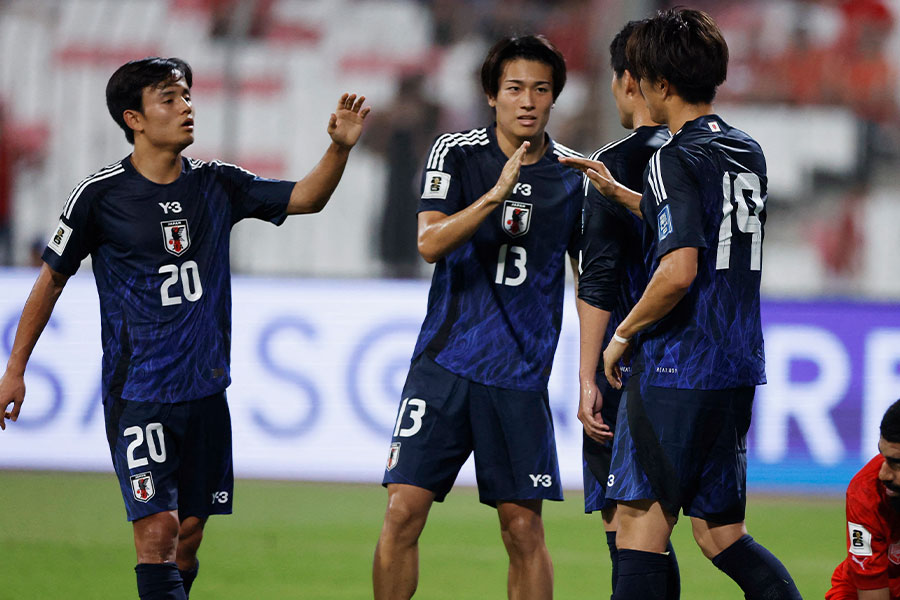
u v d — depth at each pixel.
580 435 29.66
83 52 41.50
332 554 21.78
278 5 45.41
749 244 11.81
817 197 45.34
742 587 12.02
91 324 30.64
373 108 44.34
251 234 38.22
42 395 30.69
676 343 11.67
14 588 18.59
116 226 13.53
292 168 44.56
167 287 13.62
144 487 13.42
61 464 30.53
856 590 13.57
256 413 30.48
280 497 27.88
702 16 11.98
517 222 13.47
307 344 30.62
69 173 39.72
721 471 11.84
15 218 39.12
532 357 13.67
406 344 30.45
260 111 44.72
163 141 13.55
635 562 11.86
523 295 13.60
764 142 45.78
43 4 41.44
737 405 11.83
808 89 46.00
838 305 30.17
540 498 13.54
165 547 13.27
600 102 42.44
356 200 40.53
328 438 30.39
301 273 31.03
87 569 20.17
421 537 23.61
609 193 12.47
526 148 13.15
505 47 13.45
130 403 13.56
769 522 25.70
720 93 46.12
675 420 11.65
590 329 13.54
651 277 12.33
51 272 13.77
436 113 44.53
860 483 12.40
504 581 19.62
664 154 11.61
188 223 13.73
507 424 13.55
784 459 29.77
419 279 30.67
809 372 29.98
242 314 30.75
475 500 28.55
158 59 13.73
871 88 45.78
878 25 46.28
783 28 46.66
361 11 46.06
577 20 45.41
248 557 21.42
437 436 13.54
